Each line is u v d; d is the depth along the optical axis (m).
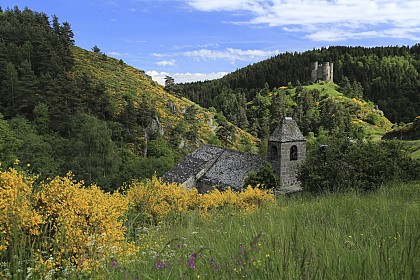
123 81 99.19
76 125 58.88
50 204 6.36
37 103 65.50
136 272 3.43
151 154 67.50
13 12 115.06
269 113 139.25
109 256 4.50
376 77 187.62
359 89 171.38
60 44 96.88
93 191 8.32
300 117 125.81
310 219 6.84
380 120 134.88
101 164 48.41
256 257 3.34
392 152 21.80
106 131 51.16
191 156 43.09
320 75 190.50
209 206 17.88
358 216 6.74
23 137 45.62
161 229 8.70
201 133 87.25
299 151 33.03
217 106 165.38
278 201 15.77
